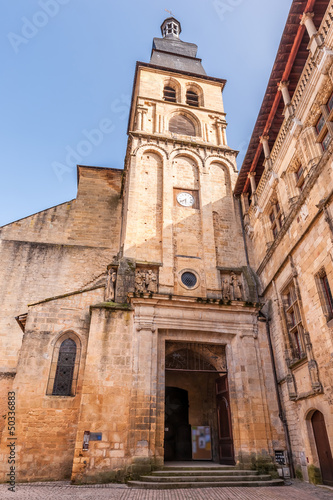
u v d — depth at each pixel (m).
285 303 17.11
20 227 25.45
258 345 18.05
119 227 26.64
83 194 27.58
